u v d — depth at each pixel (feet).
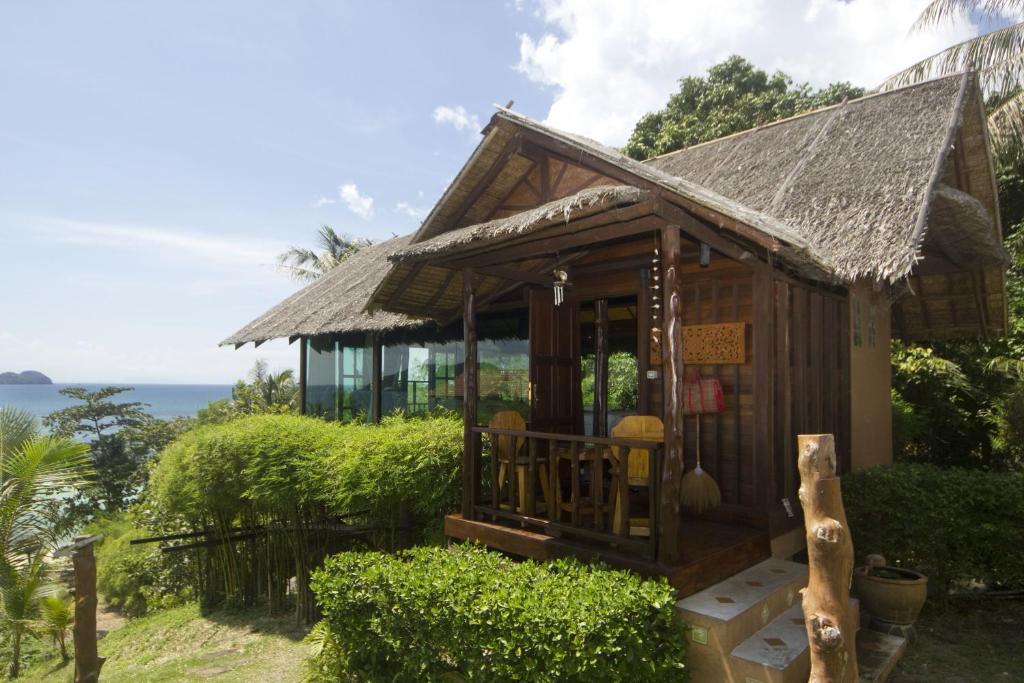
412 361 34.09
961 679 15.61
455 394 31.60
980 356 42.27
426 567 15.14
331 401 39.40
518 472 19.12
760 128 31.81
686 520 18.72
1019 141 36.52
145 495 41.45
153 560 36.47
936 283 30.09
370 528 24.90
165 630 28.35
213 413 66.18
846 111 28.35
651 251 20.85
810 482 11.55
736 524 18.06
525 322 28.35
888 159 23.24
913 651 17.12
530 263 21.67
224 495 27.04
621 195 12.28
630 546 14.26
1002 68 35.37
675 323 13.71
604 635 11.57
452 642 13.19
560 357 22.12
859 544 20.07
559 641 11.68
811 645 11.19
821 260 16.35
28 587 31.32
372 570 15.34
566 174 19.53
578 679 11.56
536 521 16.56
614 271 22.26
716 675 12.57
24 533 33.58
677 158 34.06
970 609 19.98
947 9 36.88
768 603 14.11
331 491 23.49
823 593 11.19
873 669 15.03
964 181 25.53
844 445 22.93
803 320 20.43
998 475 19.69
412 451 21.49
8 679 29.27
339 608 15.61
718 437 19.70
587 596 12.31
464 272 18.75
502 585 13.44
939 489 19.35
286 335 37.22
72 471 34.94
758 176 27.30
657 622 12.27
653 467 14.05
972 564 18.94
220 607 30.04
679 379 13.67
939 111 23.97
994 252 24.70
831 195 23.02
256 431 26.94
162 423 72.69
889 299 27.43
